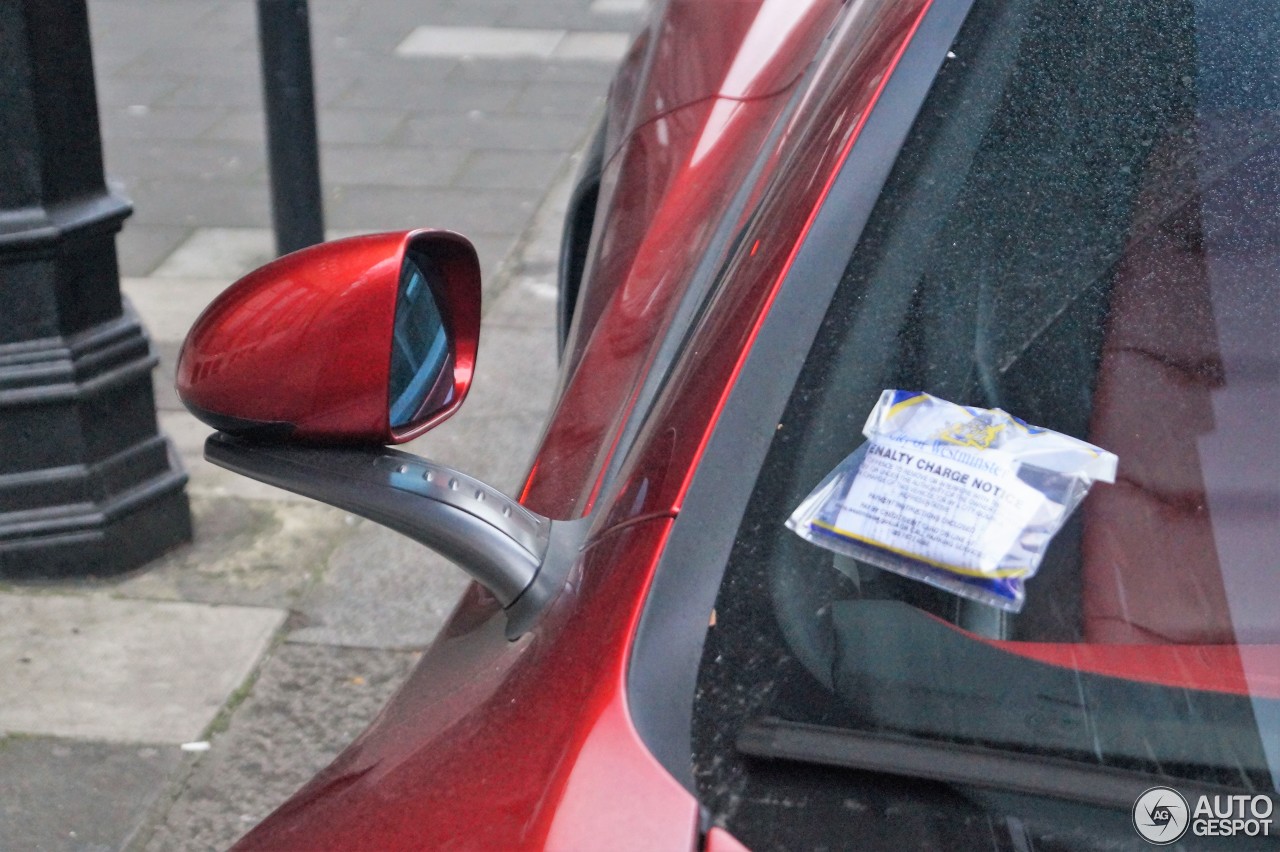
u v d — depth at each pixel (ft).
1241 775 3.39
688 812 3.17
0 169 9.76
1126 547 3.76
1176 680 3.55
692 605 3.64
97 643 10.41
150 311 16.16
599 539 4.06
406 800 3.53
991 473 3.85
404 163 21.08
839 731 3.45
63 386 10.48
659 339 5.51
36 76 9.61
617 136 8.84
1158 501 3.82
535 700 3.61
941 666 3.58
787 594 3.69
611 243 7.34
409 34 27.68
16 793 8.96
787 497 3.84
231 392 4.09
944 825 3.31
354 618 10.86
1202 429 3.91
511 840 3.21
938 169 4.34
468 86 24.67
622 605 3.69
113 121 22.66
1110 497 3.82
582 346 6.47
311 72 14.38
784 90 7.49
